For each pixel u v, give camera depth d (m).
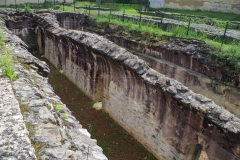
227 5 27.58
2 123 4.17
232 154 6.38
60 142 4.19
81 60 13.73
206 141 7.09
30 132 4.25
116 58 10.15
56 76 16.50
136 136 10.31
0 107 4.65
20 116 4.41
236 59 10.76
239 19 24.05
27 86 5.82
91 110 12.57
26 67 7.60
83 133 5.50
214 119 6.66
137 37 16.09
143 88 9.30
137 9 31.64
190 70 12.52
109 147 9.90
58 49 17.03
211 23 18.44
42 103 5.14
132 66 9.45
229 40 13.34
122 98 10.85
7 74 6.15
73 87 14.97
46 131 4.36
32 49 21.39
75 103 13.18
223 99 11.16
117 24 18.81
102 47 11.28
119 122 11.38
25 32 20.66
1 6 25.16
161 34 14.84
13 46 9.26
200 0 29.17
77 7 28.50
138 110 9.91
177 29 15.08
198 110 7.00
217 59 11.24
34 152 3.69
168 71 13.48
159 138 8.97
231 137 6.25
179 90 7.80
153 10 30.38
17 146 3.69
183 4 30.30
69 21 22.42
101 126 11.28
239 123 6.36
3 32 11.50
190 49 12.41
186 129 7.66
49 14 21.02
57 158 3.83
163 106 8.45
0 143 3.71
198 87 12.08
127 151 9.71
